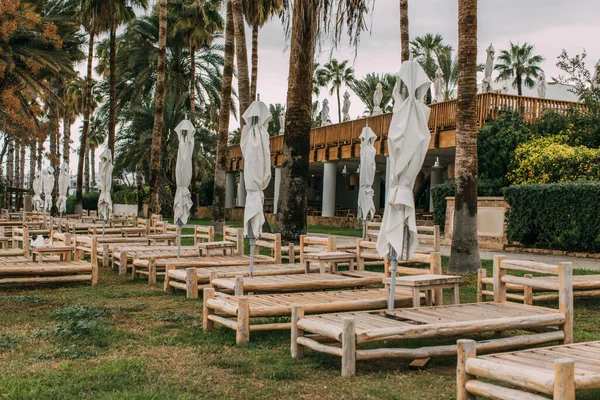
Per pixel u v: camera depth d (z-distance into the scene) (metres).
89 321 7.62
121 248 13.85
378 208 39.19
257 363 5.81
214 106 44.47
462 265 12.04
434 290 8.04
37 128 33.78
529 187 17.83
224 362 5.78
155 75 42.91
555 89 36.28
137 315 8.31
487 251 18.64
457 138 12.21
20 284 11.16
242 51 19.72
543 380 3.70
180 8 41.44
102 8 30.98
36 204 32.72
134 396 4.57
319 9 14.20
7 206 43.28
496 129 22.11
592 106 21.94
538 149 20.64
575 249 16.88
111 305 9.11
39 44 31.84
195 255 13.02
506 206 19.06
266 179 9.34
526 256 16.52
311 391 4.95
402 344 6.71
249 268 10.40
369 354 5.43
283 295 7.73
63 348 6.22
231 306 6.83
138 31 41.66
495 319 5.94
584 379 3.77
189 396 4.67
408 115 7.07
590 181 16.91
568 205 16.70
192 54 41.25
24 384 4.89
